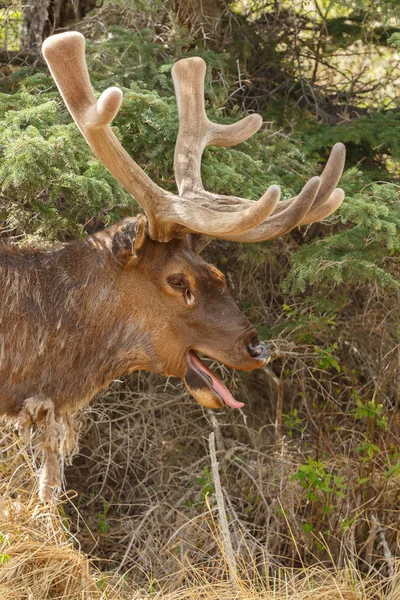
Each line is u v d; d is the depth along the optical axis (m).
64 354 7.71
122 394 12.20
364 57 15.48
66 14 13.99
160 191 7.57
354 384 12.40
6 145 9.12
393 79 14.02
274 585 9.31
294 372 11.70
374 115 12.97
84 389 7.82
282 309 12.53
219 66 12.02
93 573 9.59
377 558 10.89
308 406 12.27
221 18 13.55
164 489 11.34
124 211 9.97
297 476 10.39
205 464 11.70
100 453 11.80
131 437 11.84
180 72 8.95
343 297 11.75
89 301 7.75
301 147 11.85
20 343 7.63
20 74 11.93
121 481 11.78
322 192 7.90
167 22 13.23
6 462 10.20
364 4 11.62
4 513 9.09
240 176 9.93
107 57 11.52
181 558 9.98
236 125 8.84
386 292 12.09
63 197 10.57
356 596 9.33
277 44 13.95
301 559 10.59
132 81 10.71
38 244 9.77
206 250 12.51
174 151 9.33
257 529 10.83
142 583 9.98
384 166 12.66
